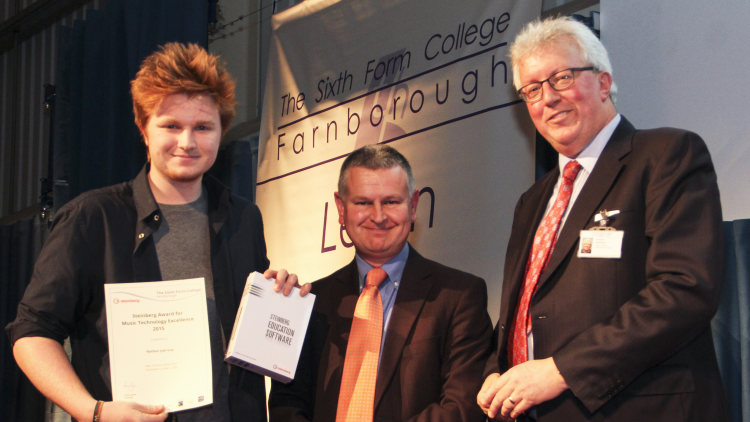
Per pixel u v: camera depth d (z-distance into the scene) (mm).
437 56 3023
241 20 4855
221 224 1843
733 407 2156
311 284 1950
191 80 1723
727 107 2295
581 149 1831
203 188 1913
